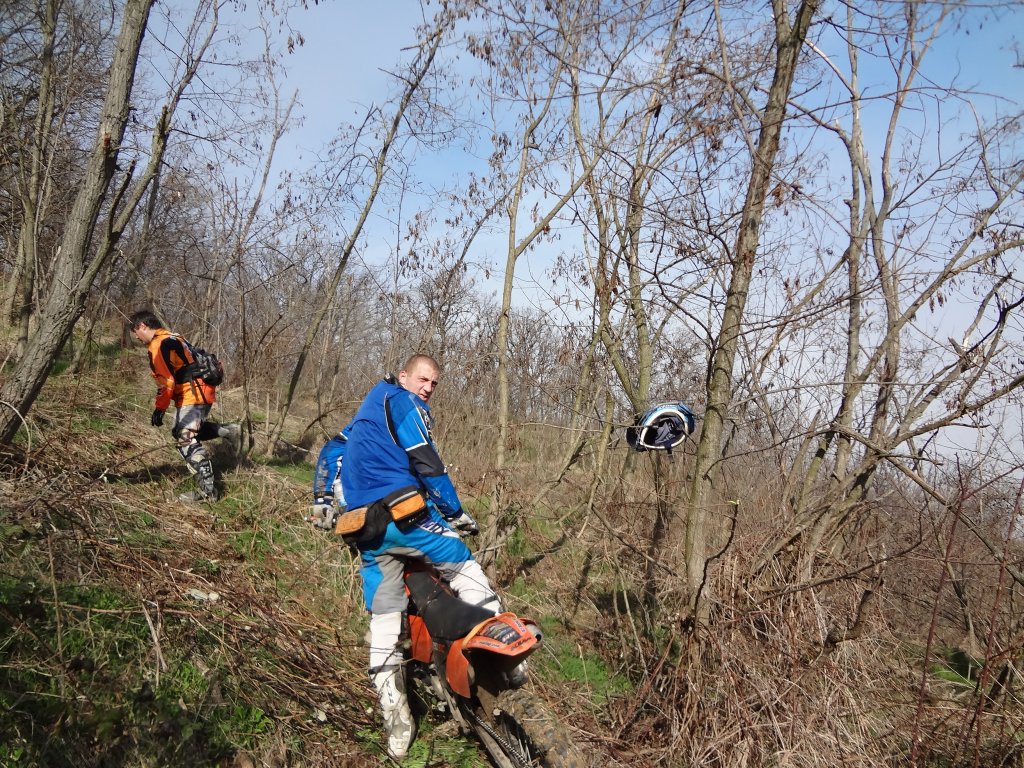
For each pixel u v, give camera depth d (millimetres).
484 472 7484
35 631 3756
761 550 5129
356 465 4188
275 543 5973
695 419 5625
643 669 5395
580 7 6453
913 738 4160
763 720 4383
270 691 4176
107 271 8430
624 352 7250
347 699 4414
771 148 4926
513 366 7641
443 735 4324
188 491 6309
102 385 7832
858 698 4676
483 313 8461
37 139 8422
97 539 4695
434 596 3969
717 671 4574
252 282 8852
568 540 7168
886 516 5496
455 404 8234
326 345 8703
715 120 5262
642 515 6605
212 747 3686
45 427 6363
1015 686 4754
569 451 7352
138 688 3758
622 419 7184
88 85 9219
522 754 3721
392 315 8453
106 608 4148
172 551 5195
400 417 4156
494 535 6367
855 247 5652
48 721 3383
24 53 9609
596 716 5059
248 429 7328
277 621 4855
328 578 5730
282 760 3785
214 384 6441
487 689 3814
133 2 5082
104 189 5137
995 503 5031
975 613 5773
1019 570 4766
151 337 6359
